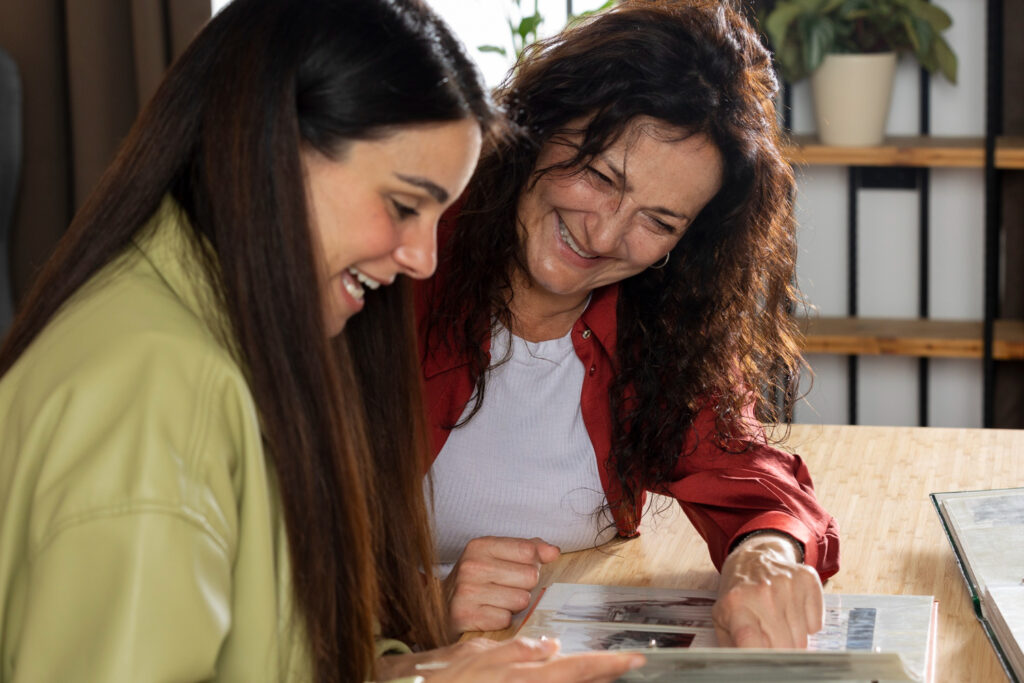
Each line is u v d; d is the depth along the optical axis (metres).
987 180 2.78
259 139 0.84
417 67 0.86
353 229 0.88
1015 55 2.94
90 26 2.77
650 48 1.19
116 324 0.84
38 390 0.84
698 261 1.37
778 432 1.65
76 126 2.81
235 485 0.87
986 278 2.82
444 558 1.46
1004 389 3.09
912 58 2.99
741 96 1.23
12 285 2.90
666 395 1.39
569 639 1.07
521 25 2.70
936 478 1.50
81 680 0.76
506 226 1.31
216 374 0.84
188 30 2.75
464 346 1.37
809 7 2.80
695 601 1.17
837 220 3.12
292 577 0.92
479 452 1.41
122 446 0.79
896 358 3.16
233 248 0.85
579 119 1.22
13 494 0.82
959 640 1.07
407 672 1.05
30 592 0.78
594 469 1.41
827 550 1.23
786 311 1.47
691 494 1.32
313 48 0.85
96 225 0.90
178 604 0.78
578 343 1.40
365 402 1.13
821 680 0.84
